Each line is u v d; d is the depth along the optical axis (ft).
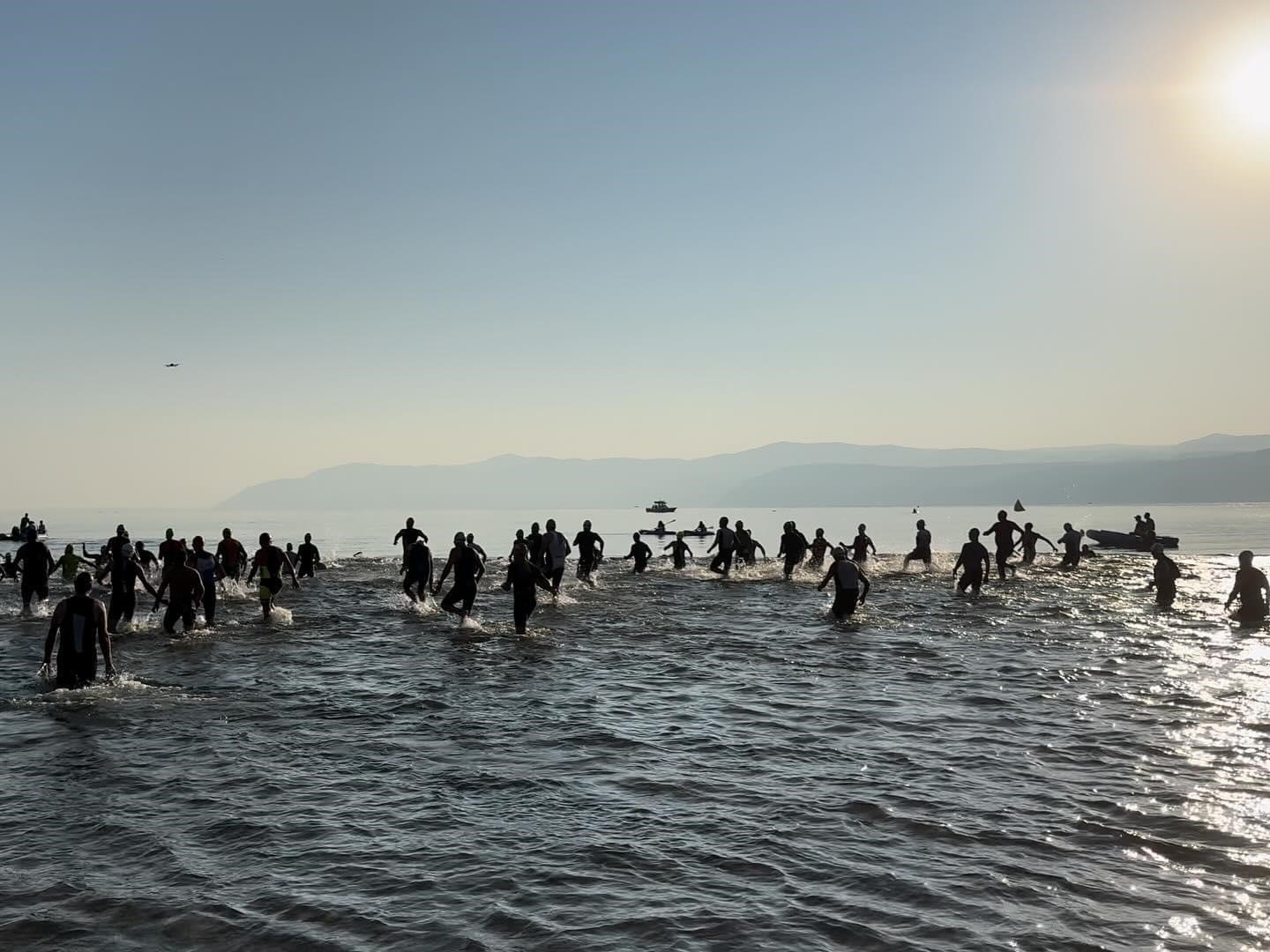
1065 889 21.40
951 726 37.24
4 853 23.58
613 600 84.64
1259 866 22.66
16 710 39.17
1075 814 26.61
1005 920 19.83
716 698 42.68
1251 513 641.81
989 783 29.63
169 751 33.14
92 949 18.57
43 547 76.48
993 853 23.63
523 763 31.94
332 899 20.90
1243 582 67.46
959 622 68.90
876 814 26.68
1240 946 18.67
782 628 66.54
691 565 128.36
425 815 26.55
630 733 36.19
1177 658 52.80
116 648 56.13
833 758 32.63
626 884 21.76
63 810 26.81
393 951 18.49
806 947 18.65
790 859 23.25
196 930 19.39
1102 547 178.29
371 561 143.23
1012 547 103.40
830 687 45.34
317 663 51.42
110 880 21.95
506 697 42.68
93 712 38.88
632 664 51.72
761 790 28.96
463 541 67.87
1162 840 24.48
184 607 62.03
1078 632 63.67
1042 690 44.27
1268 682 45.78
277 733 35.81
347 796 28.25
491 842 24.48
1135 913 20.17
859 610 76.43
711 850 23.90
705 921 19.80
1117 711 39.70
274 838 24.67
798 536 106.22
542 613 75.61
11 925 19.61
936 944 18.75
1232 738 35.06
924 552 116.26
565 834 25.05
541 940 18.94
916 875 22.24
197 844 24.22
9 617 73.41
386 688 44.68
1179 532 281.74
